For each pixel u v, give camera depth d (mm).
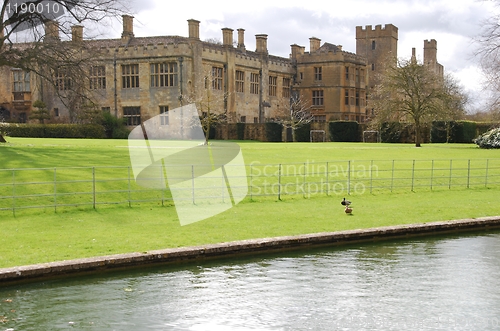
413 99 41094
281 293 9055
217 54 55438
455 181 21000
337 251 11438
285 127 54812
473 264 10672
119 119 49000
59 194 14492
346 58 67562
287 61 70125
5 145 26000
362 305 8625
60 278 9344
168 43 50344
